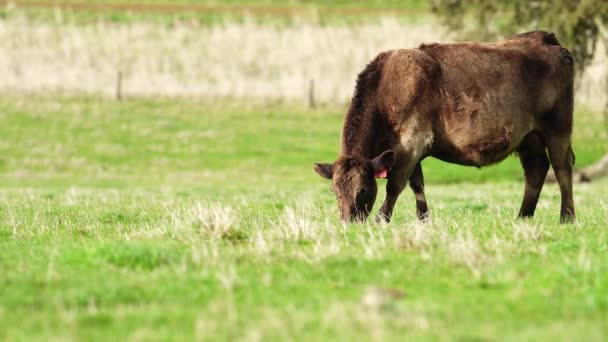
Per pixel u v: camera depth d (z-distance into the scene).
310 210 36.78
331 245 23.20
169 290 18.69
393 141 30.81
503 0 84.81
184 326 15.98
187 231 27.02
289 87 121.88
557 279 19.11
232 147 98.31
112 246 22.16
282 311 16.83
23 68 124.44
